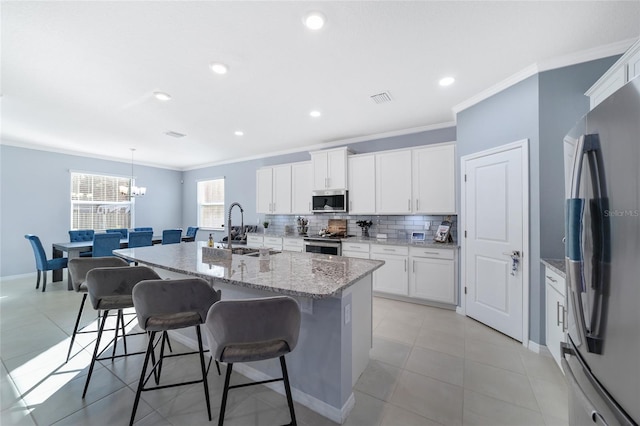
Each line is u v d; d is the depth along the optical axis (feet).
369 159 13.76
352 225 15.39
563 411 5.36
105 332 8.87
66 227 17.75
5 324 9.45
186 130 13.51
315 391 5.42
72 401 5.60
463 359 7.29
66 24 5.83
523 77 7.96
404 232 13.79
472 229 10.00
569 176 3.87
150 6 5.36
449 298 11.03
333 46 6.72
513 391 5.96
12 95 9.29
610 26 6.00
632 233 2.50
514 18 5.77
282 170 17.25
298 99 9.84
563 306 6.23
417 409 5.44
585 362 3.27
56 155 17.37
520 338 8.15
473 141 9.87
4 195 15.47
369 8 5.48
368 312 6.96
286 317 4.02
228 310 3.82
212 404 5.54
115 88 8.84
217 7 5.41
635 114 2.45
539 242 7.61
